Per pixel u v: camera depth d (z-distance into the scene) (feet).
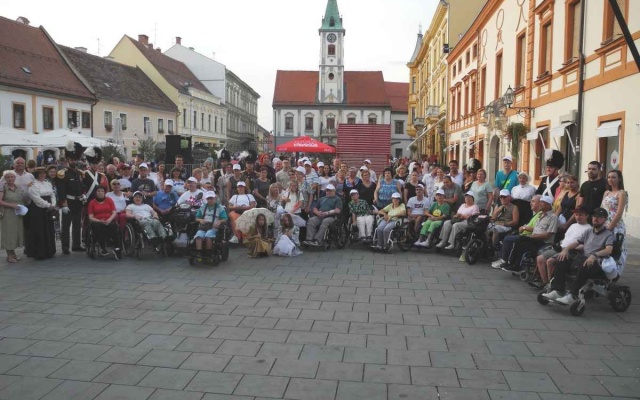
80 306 23.12
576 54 48.78
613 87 40.96
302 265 32.04
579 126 46.57
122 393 14.85
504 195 32.45
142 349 18.12
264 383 15.51
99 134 128.47
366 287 26.68
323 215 37.42
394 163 90.07
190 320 21.24
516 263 28.60
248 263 32.55
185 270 30.45
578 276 22.35
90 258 33.83
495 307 23.29
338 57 250.98
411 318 21.66
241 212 38.50
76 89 120.37
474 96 90.43
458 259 34.01
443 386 15.38
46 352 17.84
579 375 16.21
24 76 105.81
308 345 18.54
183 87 181.27
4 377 15.88
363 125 72.74
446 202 36.76
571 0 48.67
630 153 38.55
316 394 14.83
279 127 254.47
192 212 34.30
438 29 135.13
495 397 14.73
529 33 60.75
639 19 37.01
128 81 150.82
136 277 28.60
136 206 34.32
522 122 63.31
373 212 38.96
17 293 25.22
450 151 114.62
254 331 19.95
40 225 33.06
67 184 35.40
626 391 15.14
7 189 32.22
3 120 99.25
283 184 43.91
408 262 33.06
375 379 15.81
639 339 19.42
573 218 26.66
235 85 248.93
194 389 15.11
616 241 22.81
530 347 18.52
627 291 22.71
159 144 121.70
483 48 83.41
